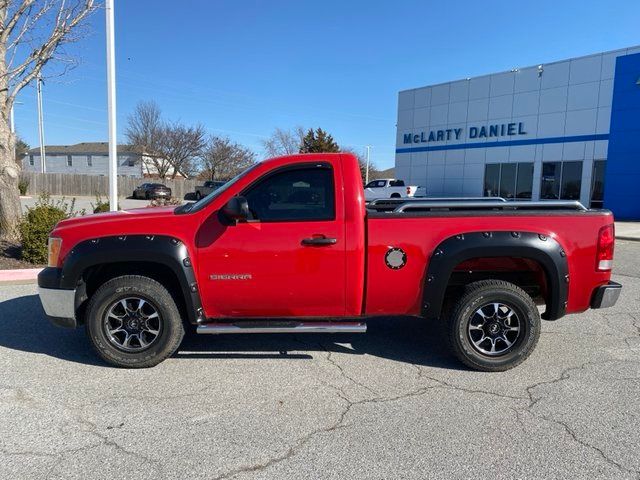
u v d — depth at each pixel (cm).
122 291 412
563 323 579
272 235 405
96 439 309
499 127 2728
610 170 2278
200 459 287
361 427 326
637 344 502
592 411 350
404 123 3253
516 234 408
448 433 319
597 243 418
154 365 429
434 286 412
